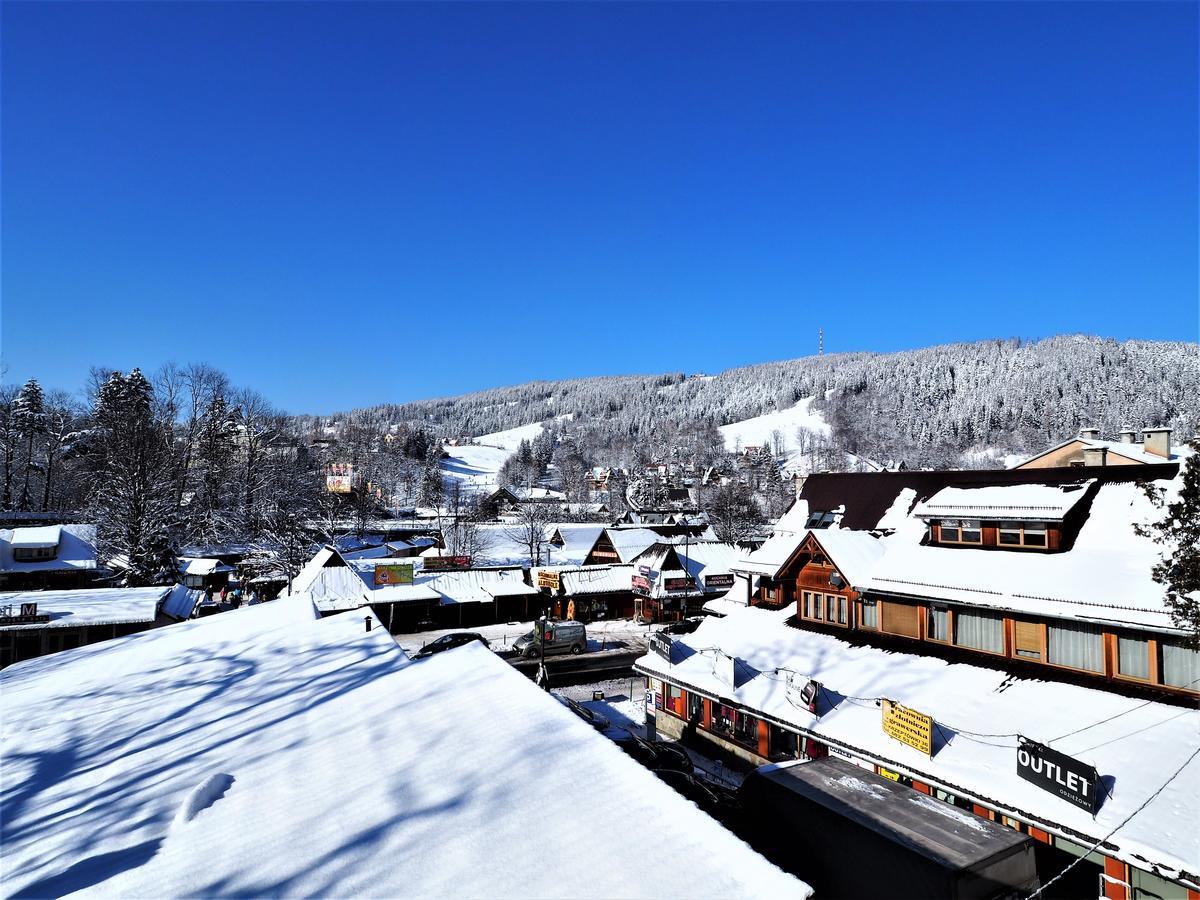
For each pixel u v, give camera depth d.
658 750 21.70
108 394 93.25
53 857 9.07
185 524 70.50
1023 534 23.05
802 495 36.69
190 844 8.88
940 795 17.69
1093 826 14.02
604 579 57.12
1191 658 17.33
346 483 111.62
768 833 15.59
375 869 7.79
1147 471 22.92
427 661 16.53
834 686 22.72
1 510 80.06
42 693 17.77
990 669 20.92
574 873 7.39
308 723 13.41
